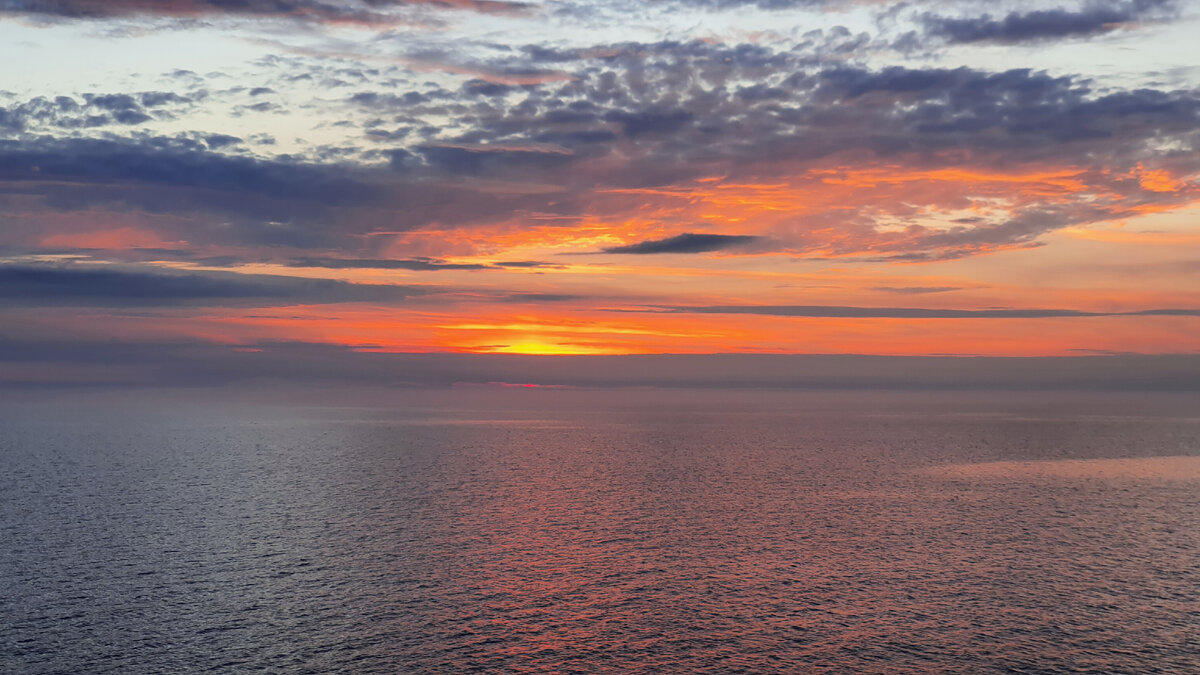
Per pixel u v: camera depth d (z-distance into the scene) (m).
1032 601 70.75
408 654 59.50
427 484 138.25
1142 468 165.00
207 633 63.19
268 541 92.56
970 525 102.75
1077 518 107.75
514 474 152.62
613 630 64.25
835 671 56.78
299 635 62.94
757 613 68.00
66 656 58.44
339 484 138.00
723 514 109.81
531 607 69.50
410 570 80.56
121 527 99.44
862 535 96.38
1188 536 96.19
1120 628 64.31
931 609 68.94
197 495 124.94
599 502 119.75
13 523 101.25
